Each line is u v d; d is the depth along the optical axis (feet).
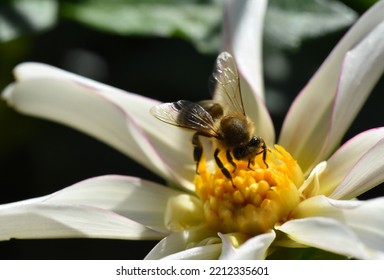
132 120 0.76
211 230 0.75
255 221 0.74
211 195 0.75
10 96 0.80
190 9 0.85
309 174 0.77
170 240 0.72
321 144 0.78
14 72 0.79
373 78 0.75
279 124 0.84
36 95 0.79
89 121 0.79
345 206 0.69
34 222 0.72
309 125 0.78
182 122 0.76
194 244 0.73
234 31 0.79
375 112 0.84
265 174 0.75
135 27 0.84
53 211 0.71
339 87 0.74
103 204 0.76
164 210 0.77
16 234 0.72
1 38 0.82
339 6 0.84
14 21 0.83
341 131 0.75
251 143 0.75
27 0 0.84
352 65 0.75
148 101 0.79
